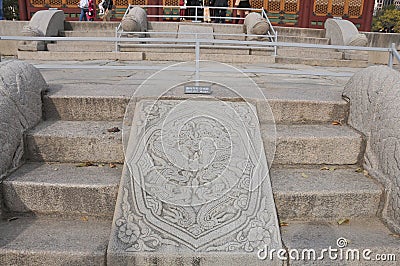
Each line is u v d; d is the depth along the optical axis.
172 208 2.40
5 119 2.64
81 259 2.17
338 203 2.61
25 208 2.58
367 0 14.93
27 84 3.04
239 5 13.20
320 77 5.82
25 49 8.70
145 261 2.16
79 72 5.55
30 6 14.74
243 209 2.43
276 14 15.27
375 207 2.65
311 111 3.42
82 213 2.59
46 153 2.92
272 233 2.32
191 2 14.19
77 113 3.33
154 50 9.14
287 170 2.96
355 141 3.01
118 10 14.94
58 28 10.73
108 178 2.65
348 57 9.15
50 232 2.38
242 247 2.23
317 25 15.30
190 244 2.22
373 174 2.80
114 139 2.88
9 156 2.68
